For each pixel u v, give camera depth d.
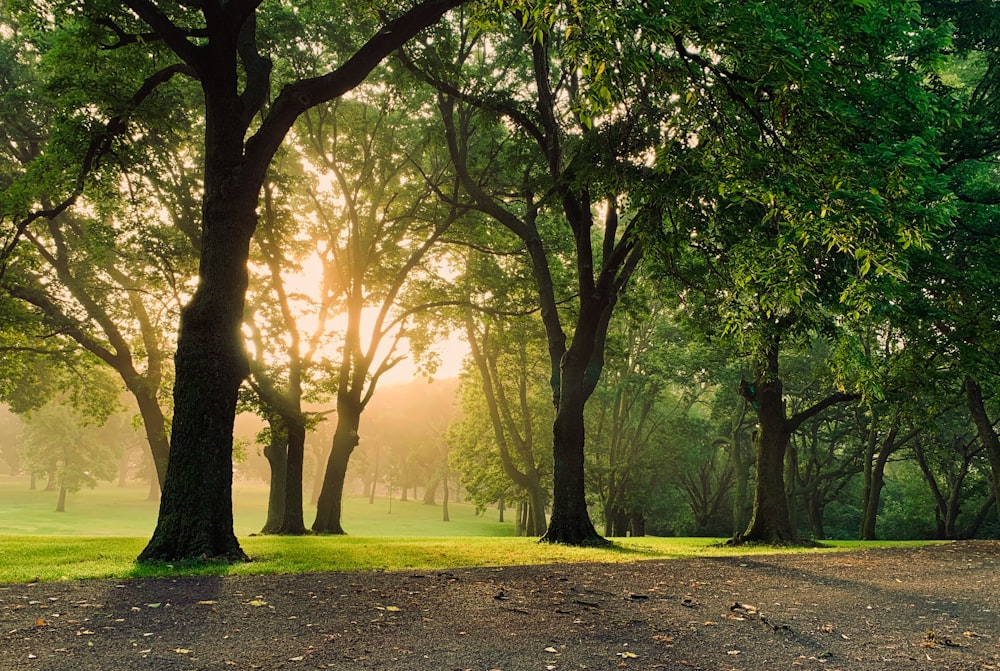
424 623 6.56
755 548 18.12
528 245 19.42
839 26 7.86
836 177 7.31
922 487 45.59
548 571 10.85
